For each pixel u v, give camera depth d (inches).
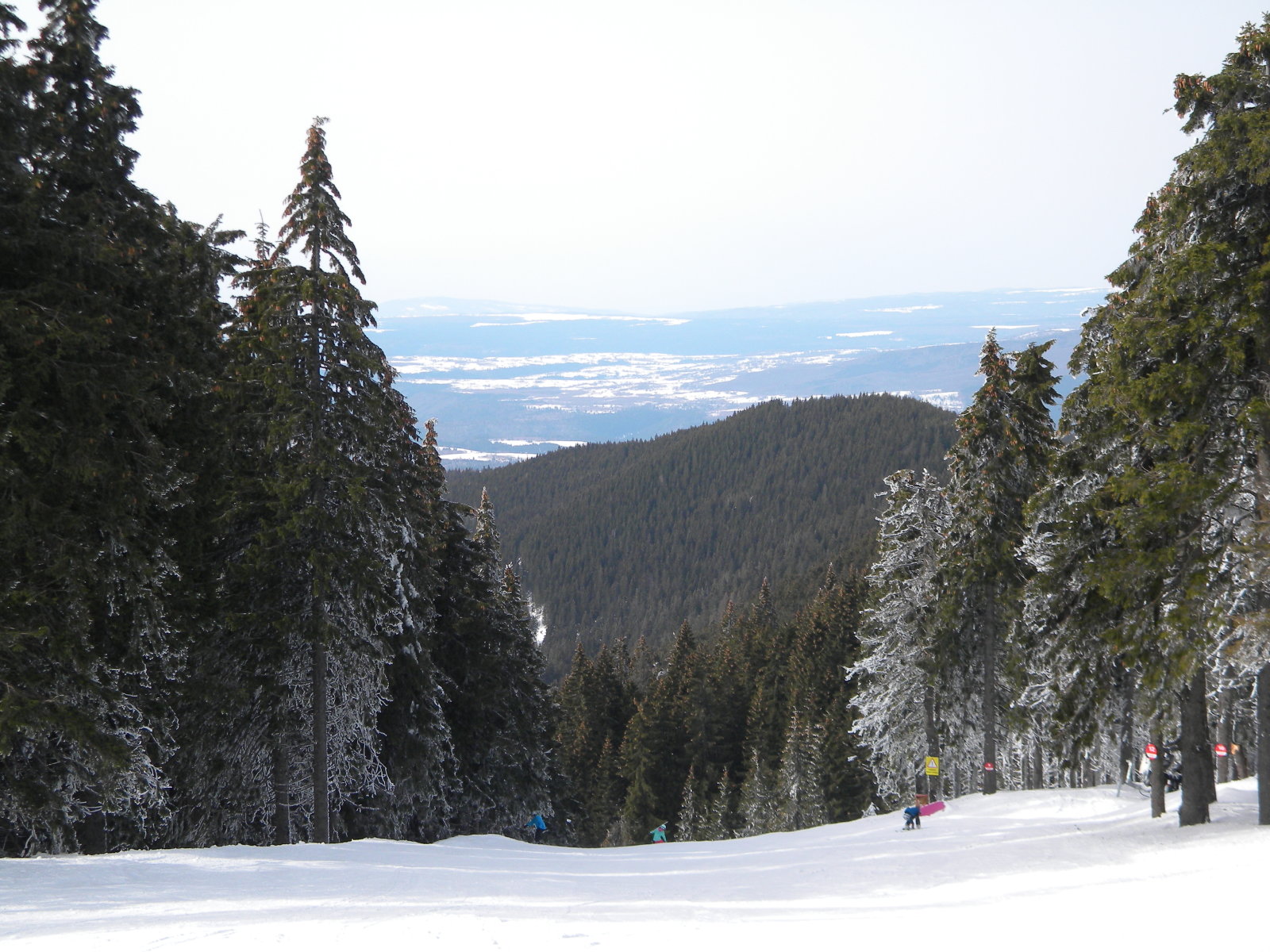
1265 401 609.6
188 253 907.4
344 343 945.5
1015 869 637.9
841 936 373.1
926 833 1019.9
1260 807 681.0
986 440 1259.2
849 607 3371.1
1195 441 664.4
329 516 911.0
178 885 546.6
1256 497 653.3
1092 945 328.5
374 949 350.3
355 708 1004.6
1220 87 637.9
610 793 3125.0
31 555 637.9
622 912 466.9
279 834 1008.9
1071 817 999.6
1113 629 714.8
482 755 1407.5
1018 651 1189.1
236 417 898.7
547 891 594.2
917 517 1504.7
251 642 946.7
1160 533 683.4
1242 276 627.5
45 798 708.0
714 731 3265.3
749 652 3991.1
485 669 1391.5
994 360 1256.2
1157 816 862.5
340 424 942.4
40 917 424.5
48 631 638.5
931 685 1395.2
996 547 1248.2
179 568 805.9
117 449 684.7
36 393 633.6
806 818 2615.7
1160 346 650.8
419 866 748.0
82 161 776.9
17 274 669.9
